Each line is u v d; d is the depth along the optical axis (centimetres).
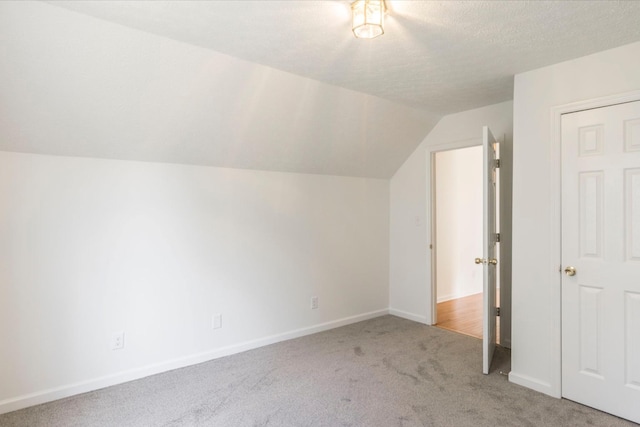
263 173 342
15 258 231
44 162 241
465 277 547
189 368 290
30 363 235
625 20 190
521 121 264
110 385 261
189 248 300
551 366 248
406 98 324
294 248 364
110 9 179
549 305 250
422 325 402
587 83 234
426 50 227
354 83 286
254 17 188
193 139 280
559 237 246
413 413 224
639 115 215
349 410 227
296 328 366
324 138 339
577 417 221
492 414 223
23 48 188
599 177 230
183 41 215
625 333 221
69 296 248
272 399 240
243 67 245
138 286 276
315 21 193
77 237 252
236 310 325
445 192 514
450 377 273
